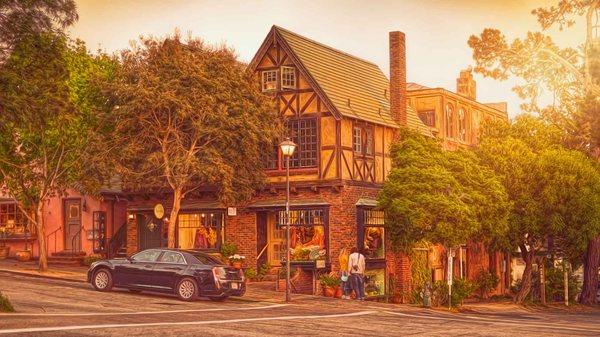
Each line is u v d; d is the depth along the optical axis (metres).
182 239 35.50
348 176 32.81
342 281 30.42
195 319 19.89
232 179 30.92
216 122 30.27
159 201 36.16
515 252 42.72
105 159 30.20
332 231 32.25
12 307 19.81
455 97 44.22
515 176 36.94
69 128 31.38
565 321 28.33
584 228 37.97
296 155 33.22
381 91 39.22
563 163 37.47
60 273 32.47
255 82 32.38
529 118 40.16
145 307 22.41
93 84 31.48
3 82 21.66
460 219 30.77
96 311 20.73
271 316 21.64
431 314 26.72
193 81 30.17
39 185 33.25
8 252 40.81
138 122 30.36
